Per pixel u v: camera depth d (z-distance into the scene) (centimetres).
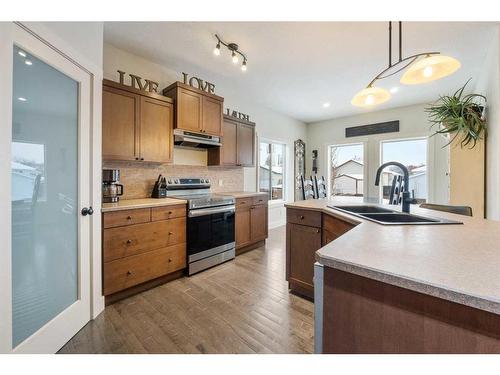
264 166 545
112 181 247
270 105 504
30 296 139
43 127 148
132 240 225
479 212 296
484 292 57
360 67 332
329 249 91
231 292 237
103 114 240
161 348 158
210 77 366
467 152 304
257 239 380
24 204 136
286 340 167
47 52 146
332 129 610
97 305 195
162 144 287
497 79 247
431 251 88
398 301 70
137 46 280
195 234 281
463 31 246
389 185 529
